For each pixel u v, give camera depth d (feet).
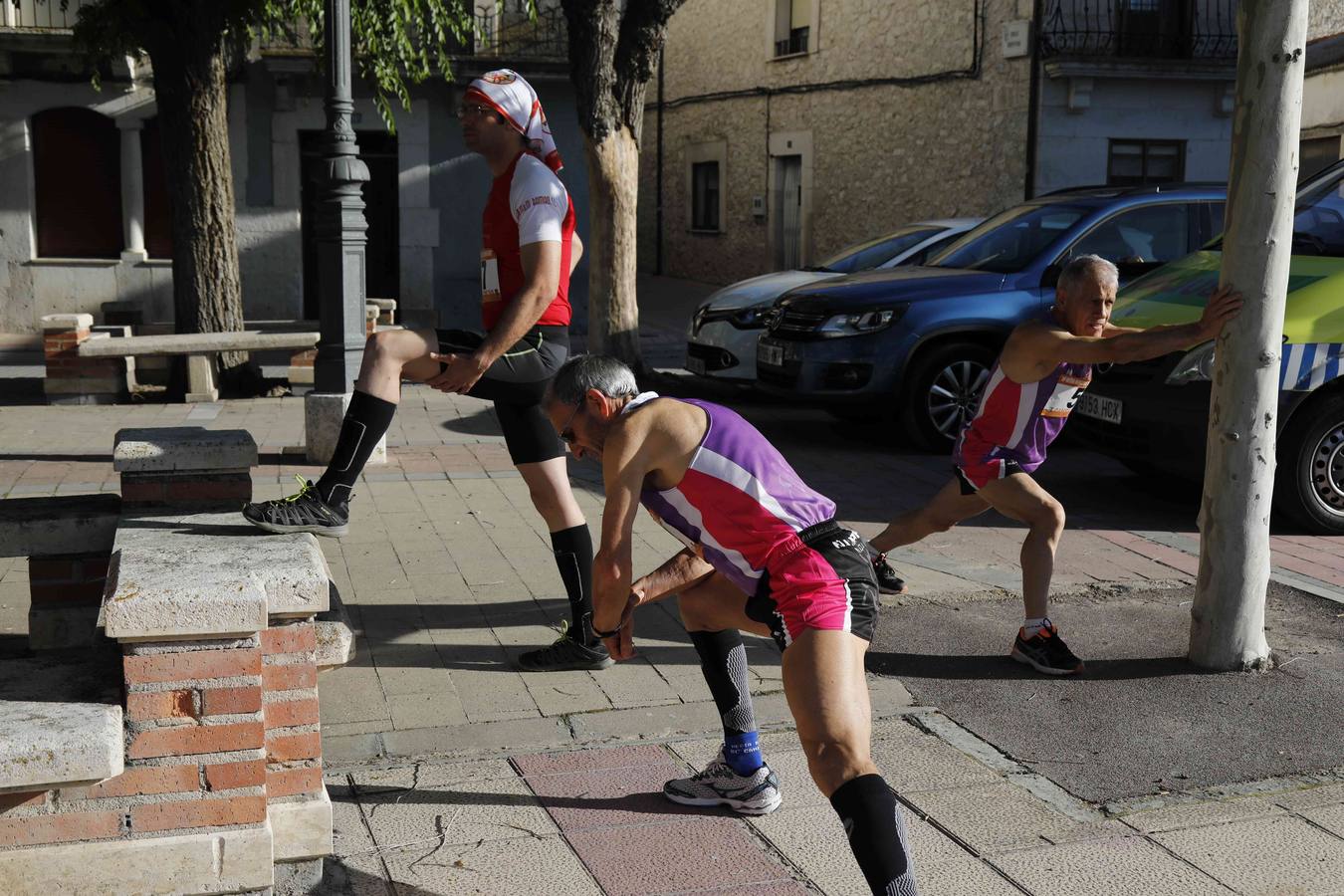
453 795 11.98
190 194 38.40
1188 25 54.24
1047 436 15.47
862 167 65.62
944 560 20.47
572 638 15.43
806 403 30.58
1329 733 13.64
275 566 9.53
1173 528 22.86
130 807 9.02
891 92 62.80
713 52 79.20
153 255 55.21
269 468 27.14
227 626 8.86
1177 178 56.34
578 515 15.35
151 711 8.95
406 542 21.26
